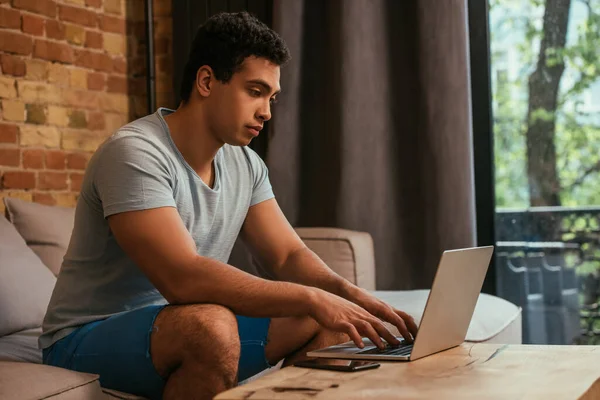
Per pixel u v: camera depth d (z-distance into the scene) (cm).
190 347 158
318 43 365
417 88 346
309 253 211
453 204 336
